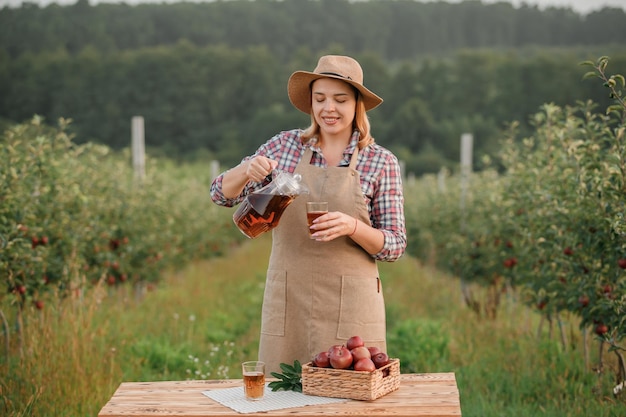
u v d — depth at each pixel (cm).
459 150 7912
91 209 977
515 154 968
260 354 441
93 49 7950
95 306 782
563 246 683
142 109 7819
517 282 948
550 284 711
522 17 12912
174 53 8069
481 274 1109
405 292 1433
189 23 10431
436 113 8512
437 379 392
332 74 429
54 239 809
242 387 387
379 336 434
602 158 649
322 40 11738
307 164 438
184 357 769
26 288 720
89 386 616
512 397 650
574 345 761
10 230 679
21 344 670
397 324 1041
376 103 439
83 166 995
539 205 779
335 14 12019
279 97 8419
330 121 432
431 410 340
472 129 8038
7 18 8625
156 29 10112
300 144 450
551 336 780
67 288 802
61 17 8869
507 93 8225
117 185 1102
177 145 7956
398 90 8756
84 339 684
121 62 7844
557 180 721
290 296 431
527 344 786
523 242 820
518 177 898
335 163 443
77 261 827
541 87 8100
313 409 345
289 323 432
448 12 13038
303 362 430
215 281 1542
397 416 336
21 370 617
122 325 870
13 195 686
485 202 1110
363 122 442
